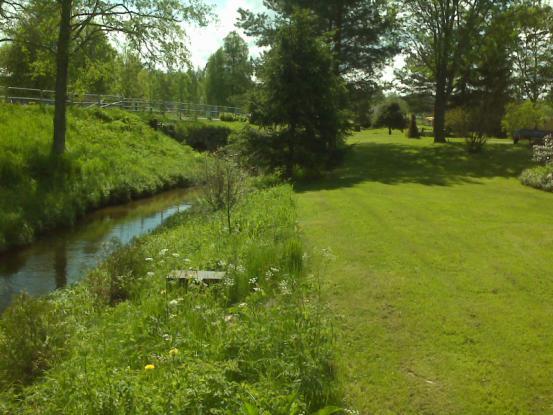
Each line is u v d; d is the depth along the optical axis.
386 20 28.80
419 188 17.09
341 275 7.15
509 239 9.37
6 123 20.64
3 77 33.44
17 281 9.76
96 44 22.45
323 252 8.11
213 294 6.29
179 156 28.34
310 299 6.11
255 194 15.02
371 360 4.73
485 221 11.05
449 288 6.66
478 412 3.98
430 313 5.82
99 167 19.89
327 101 20.52
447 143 30.23
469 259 8.02
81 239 13.30
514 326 5.49
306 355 4.25
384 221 10.95
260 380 3.96
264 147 20.84
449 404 4.08
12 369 4.71
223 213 12.01
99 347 4.97
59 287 9.37
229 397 3.59
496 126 39.72
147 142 27.97
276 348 4.37
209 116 42.19
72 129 23.98
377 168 23.53
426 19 30.70
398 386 4.32
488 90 32.84
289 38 20.20
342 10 28.44
